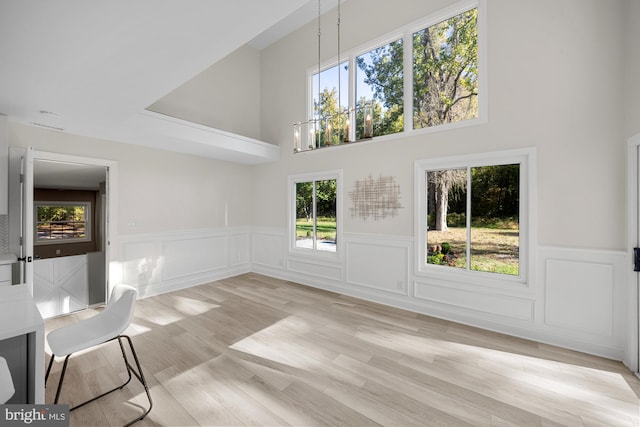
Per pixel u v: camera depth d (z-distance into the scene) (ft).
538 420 5.64
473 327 10.16
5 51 5.48
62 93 7.54
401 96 12.42
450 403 6.15
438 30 11.43
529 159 9.12
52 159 10.69
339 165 14.11
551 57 8.83
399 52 12.46
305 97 15.62
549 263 8.89
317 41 15.14
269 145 16.26
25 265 8.96
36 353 4.56
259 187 18.16
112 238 12.38
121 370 7.32
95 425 5.45
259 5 4.57
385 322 10.59
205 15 4.74
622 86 7.82
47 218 19.51
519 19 9.36
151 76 6.77
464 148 10.46
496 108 9.78
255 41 17.39
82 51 5.61
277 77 17.21
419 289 11.59
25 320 4.66
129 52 5.74
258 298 13.33
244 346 8.68
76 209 20.76
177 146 13.38
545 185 8.93
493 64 9.84
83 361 7.74
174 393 6.44
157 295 13.74
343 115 14.16
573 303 8.55
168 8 4.49
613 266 7.98
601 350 8.14
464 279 10.47
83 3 4.21
